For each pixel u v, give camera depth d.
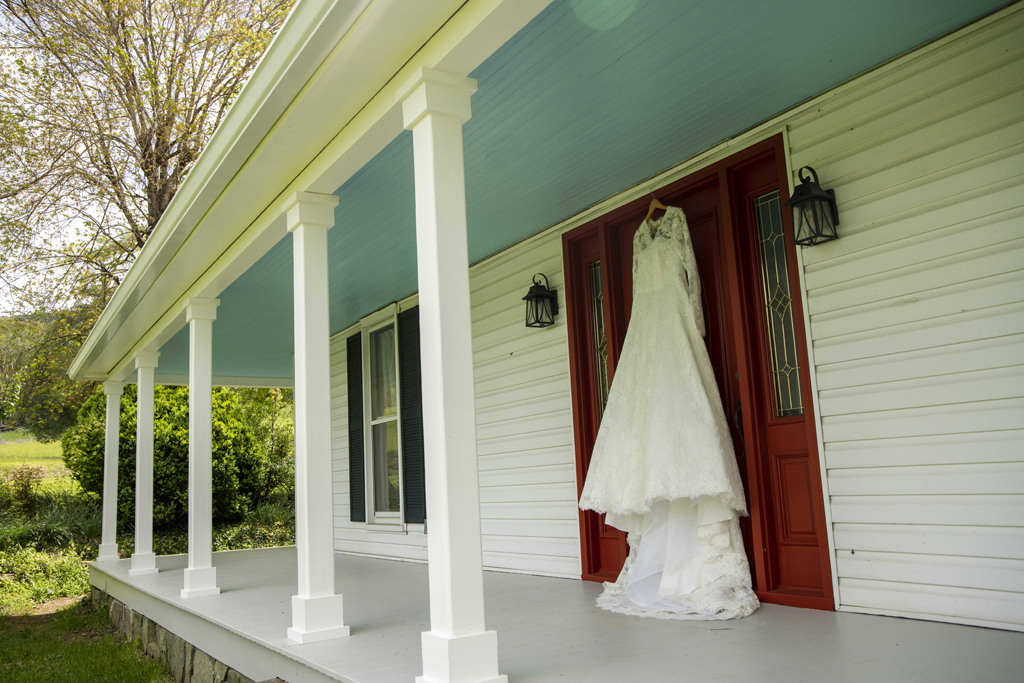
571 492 4.61
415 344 6.43
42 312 14.22
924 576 2.81
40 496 12.69
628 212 4.28
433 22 2.38
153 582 5.90
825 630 2.75
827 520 3.13
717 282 3.85
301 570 3.18
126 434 11.80
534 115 3.28
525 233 5.00
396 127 2.82
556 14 2.50
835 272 3.18
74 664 5.20
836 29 2.72
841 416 3.12
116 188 14.23
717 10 2.54
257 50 14.44
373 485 7.25
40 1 12.74
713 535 3.31
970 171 2.78
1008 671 2.13
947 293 2.82
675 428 3.38
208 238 4.13
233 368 9.23
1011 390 2.63
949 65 2.84
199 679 4.11
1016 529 2.59
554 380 4.80
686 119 3.42
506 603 3.74
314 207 3.40
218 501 12.90
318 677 2.69
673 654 2.53
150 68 13.78
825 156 3.25
